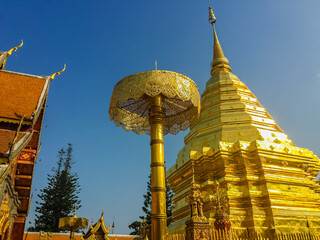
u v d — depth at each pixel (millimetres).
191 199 11469
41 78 19828
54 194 55125
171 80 11484
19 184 18562
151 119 11812
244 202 18281
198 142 22281
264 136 21375
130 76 11828
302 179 19797
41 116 19078
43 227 51938
